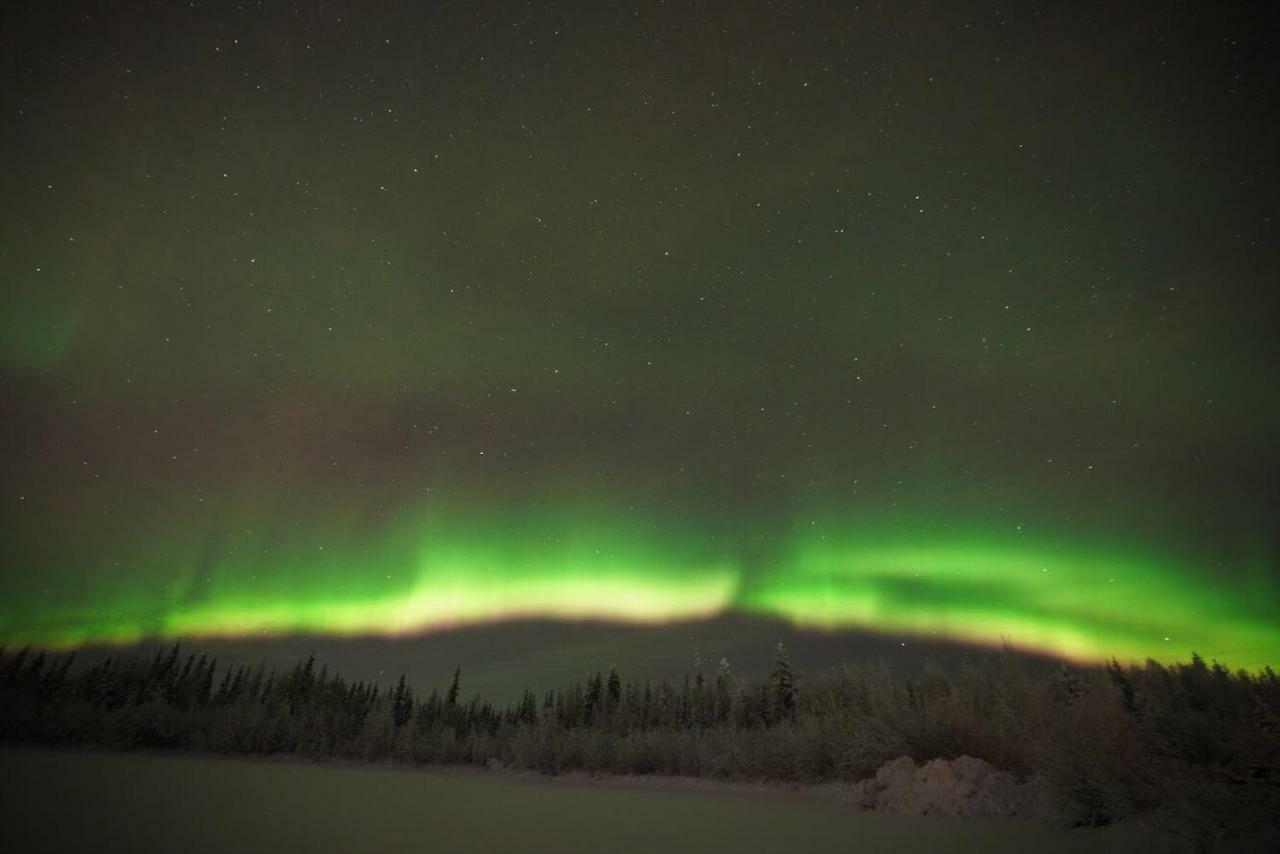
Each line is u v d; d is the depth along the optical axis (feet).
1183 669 39.34
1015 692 54.19
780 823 32.14
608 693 181.78
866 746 55.77
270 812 32.58
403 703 208.74
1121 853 20.66
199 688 194.39
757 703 147.02
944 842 25.44
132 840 22.66
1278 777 23.72
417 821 31.01
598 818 33.99
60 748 99.40
